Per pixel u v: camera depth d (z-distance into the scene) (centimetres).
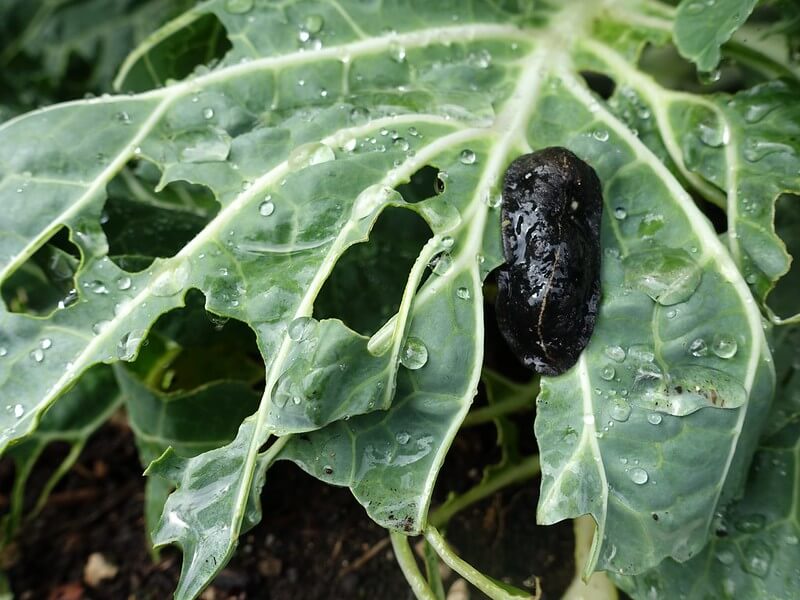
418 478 18
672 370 19
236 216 19
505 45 22
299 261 19
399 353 18
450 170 20
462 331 19
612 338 19
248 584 25
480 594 24
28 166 20
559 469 18
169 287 19
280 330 18
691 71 26
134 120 20
